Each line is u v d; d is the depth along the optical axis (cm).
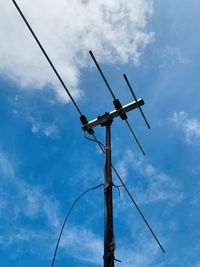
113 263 559
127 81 790
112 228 598
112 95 802
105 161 707
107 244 576
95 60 806
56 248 711
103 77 807
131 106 796
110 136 766
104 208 631
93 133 805
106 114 794
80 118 807
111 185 660
